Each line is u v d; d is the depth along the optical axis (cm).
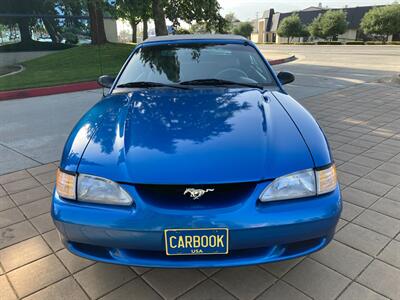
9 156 421
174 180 161
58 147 452
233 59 296
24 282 202
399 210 271
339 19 4844
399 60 1498
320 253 220
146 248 165
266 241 164
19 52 1830
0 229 258
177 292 192
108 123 207
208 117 204
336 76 1020
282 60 1520
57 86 915
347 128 491
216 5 1459
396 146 414
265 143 178
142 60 302
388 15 4228
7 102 788
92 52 1625
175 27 1461
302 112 219
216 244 162
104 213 166
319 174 172
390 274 201
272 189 164
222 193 163
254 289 192
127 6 1313
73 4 1697
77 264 216
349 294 187
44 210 286
